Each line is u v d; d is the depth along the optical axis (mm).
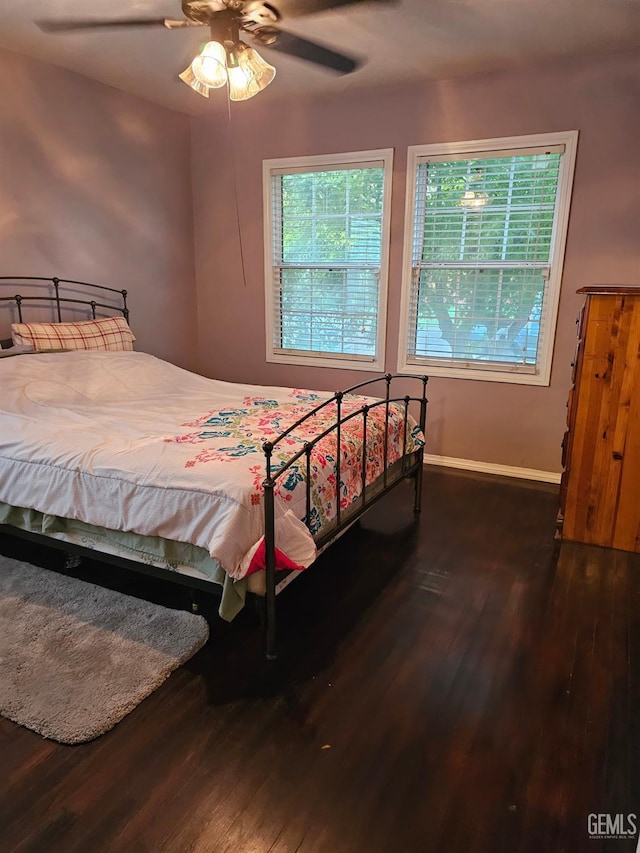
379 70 3230
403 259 3777
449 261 3688
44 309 3400
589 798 1440
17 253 3207
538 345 3547
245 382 4609
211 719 1683
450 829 1354
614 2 2398
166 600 2271
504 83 3266
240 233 4293
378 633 2102
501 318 3617
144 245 4039
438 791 1454
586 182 3203
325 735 1630
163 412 2727
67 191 3432
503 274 3551
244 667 1908
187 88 3611
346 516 2432
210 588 1899
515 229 3457
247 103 3895
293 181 4039
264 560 1803
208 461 1979
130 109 3748
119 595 2287
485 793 1450
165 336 4352
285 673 1882
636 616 2225
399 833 1344
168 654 1933
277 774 1501
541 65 3152
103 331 3461
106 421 2510
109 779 1480
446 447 3959
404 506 3277
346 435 2467
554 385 3541
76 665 1875
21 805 1404
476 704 1758
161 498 1891
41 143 3236
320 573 2525
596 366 2625
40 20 2629
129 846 1307
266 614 1932
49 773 1495
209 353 4680
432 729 1657
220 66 2127
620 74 3010
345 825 1362
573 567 2596
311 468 2107
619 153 3100
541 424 3637
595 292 2512
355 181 3830
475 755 1567
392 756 1560
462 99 3389
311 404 2934
